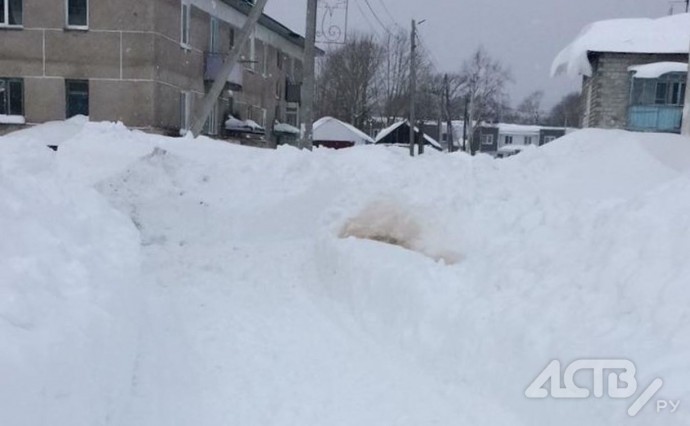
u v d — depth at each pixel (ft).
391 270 21.07
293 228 33.01
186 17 89.15
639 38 75.77
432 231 24.30
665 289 14.12
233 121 104.01
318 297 23.98
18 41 77.97
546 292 16.44
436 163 37.40
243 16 110.22
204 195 33.53
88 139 38.60
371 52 189.47
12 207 17.56
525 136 250.16
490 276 18.71
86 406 11.71
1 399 9.68
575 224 19.12
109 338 14.42
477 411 14.66
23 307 12.37
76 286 15.48
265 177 35.19
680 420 11.12
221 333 19.93
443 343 17.40
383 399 15.52
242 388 16.11
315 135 144.87
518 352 15.10
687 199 17.31
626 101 76.02
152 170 34.04
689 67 39.75
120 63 78.28
